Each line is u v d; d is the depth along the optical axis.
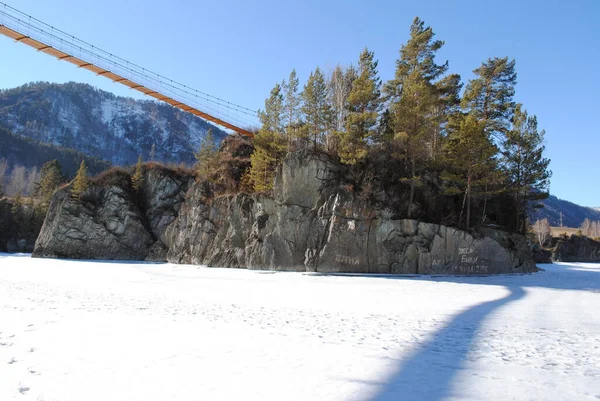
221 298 18.25
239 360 7.83
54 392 6.05
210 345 8.99
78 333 10.01
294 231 39.41
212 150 66.75
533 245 76.38
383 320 12.77
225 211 48.81
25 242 83.62
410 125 38.31
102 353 8.23
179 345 8.96
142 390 6.14
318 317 13.20
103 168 194.00
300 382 6.56
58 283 23.77
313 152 41.94
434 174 43.19
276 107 48.66
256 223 42.72
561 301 19.03
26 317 12.05
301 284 26.16
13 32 42.38
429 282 28.53
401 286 25.41
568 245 98.56
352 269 35.91
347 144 40.50
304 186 40.84
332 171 41.16
